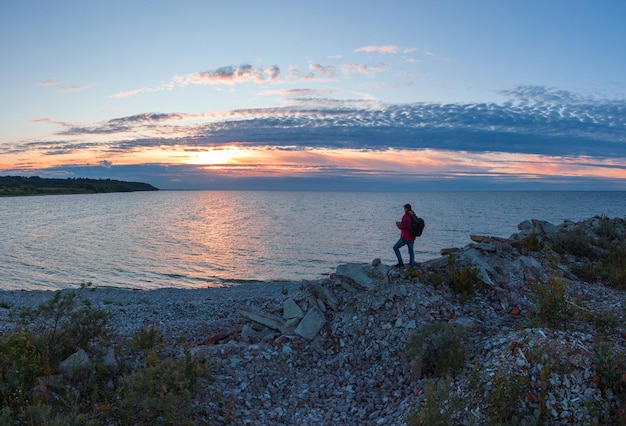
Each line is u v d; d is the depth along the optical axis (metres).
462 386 7.14
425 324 8.95
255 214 108.38
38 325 10.35
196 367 7.64
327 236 58.59
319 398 8.30
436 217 84.00
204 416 7.02
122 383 7.37
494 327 9.43
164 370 7.19
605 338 7.57
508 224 68.88
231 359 9.28
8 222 84.00
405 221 12.19
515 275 12.83
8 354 7.31
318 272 35.56
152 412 6.75
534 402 6.39
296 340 10.28
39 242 54.09
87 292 24.69
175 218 95.56
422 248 45.84
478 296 11.22
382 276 11.80
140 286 30.42
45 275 34.12
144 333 9.12
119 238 58.38
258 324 11.62
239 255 43.66
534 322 8.82
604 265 15.09
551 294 9.25
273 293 22.45
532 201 179.50
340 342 10.15
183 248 48.88
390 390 8.20
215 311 16.81
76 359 7.60
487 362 7.45
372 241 53.06
